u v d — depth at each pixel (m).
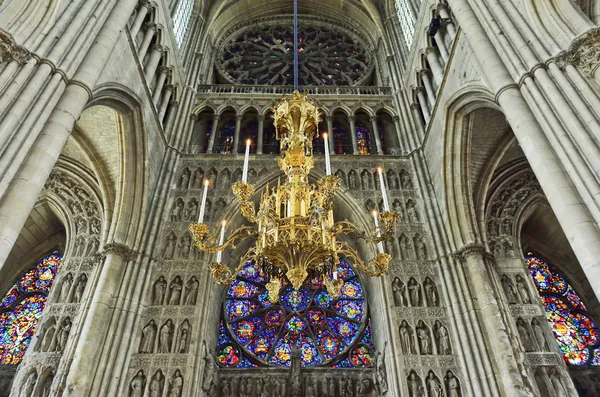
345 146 23.05
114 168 18.41
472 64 15.20
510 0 13.06
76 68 11.79
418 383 14.51
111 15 13.92
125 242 16.81
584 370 18.09
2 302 20.16
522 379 13.63
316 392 16.48
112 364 14.20
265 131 23.53
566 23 11.22
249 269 20.53
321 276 10.49
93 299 15.16
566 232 9.27
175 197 19.23
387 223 9.62
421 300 16.44
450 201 17.94
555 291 21.00
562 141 9.86
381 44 28.20
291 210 9.91
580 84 9.98
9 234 8.71
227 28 30.41
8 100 9.57
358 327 18.81
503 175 19.52
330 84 27.75
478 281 15.88
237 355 17.88
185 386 14.11
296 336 18.56
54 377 13.89
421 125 21.41
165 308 15.97
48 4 11.57
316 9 32.03
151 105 18.50
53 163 10.23
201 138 22.95
